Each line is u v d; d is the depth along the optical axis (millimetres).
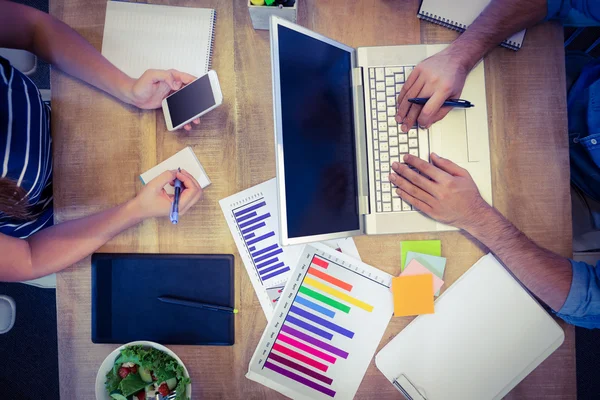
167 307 880
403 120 847
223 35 888
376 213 844
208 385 875
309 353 870
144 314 879
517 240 837
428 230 846
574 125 1017
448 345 863
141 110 885
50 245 840
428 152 854
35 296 1500
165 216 879
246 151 884
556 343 850
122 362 808
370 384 869
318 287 880
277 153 712
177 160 877
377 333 873
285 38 728
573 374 857
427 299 856
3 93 825
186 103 843
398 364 863
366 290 879
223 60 887
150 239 883
